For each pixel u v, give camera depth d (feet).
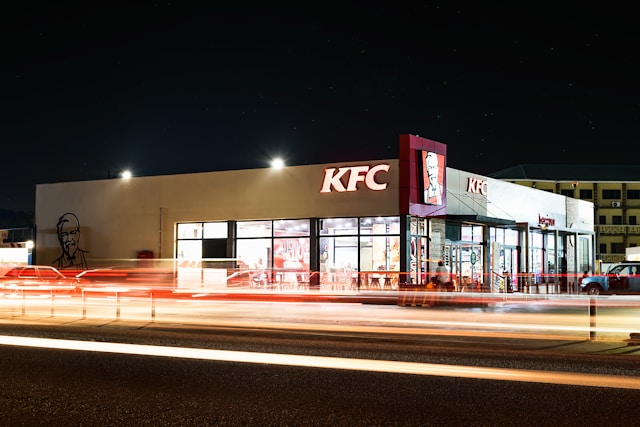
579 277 146.51
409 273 106.01
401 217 107.04
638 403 27.22
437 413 25.55
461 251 120.78
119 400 28.09
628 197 300.81
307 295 99.55
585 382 31.83
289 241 116.47
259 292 106.11
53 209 140.77
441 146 115.85
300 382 31.83
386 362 37.83
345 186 111.65
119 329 55.93
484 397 28.43
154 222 129.18
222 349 43.32
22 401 28.04
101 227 134.92
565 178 295.28
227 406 26.86
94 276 129.08
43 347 44.39
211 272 116.26
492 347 44.70
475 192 125.49
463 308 81.30
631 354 41.63
